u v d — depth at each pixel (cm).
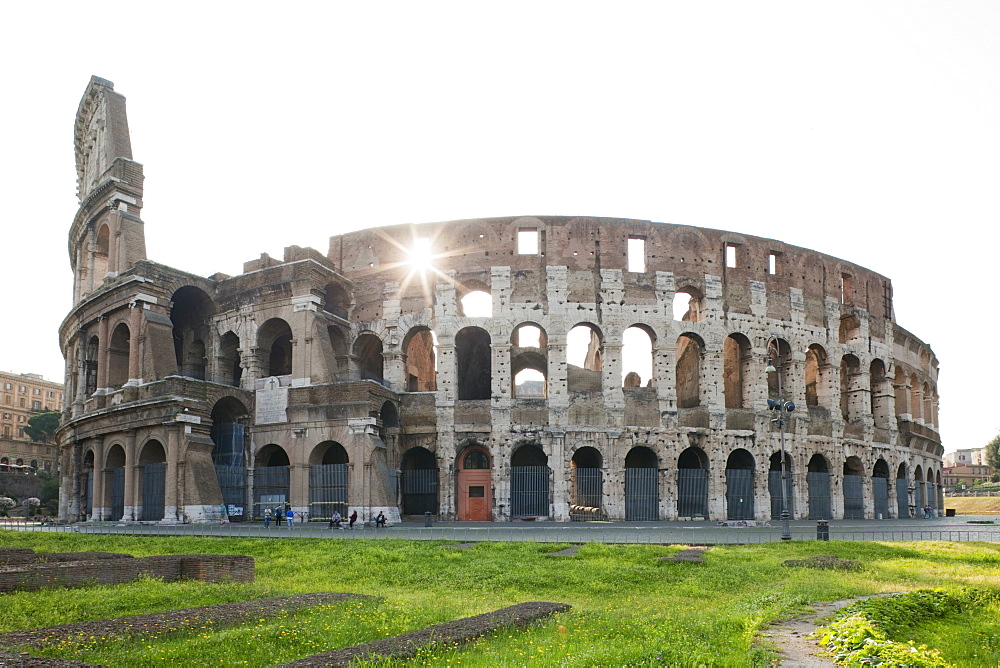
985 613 2480
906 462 9131
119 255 7462
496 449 7106
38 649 1841
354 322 7612
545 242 7450
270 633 2055
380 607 2556
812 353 9144
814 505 7862
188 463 6406
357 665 1648
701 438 7375
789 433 7775
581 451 7775
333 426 6775
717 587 3192
